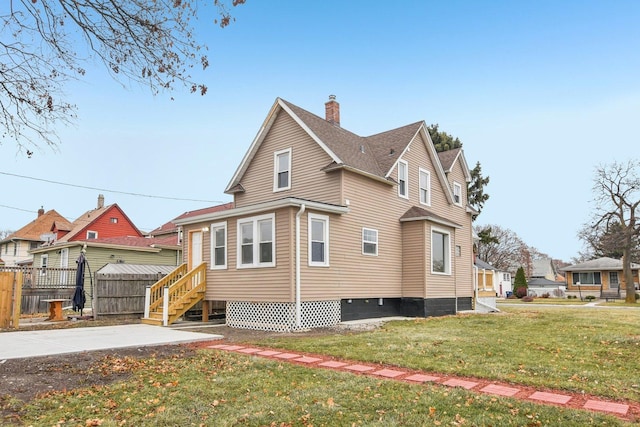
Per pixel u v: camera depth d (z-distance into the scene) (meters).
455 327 12.80
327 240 14.51
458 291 21.69
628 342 9.80
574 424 4.51
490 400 5.29
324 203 14.17
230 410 5.00
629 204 33.81
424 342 9.78
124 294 16.56
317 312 13.92
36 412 4.94
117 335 11.28
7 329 12.82
